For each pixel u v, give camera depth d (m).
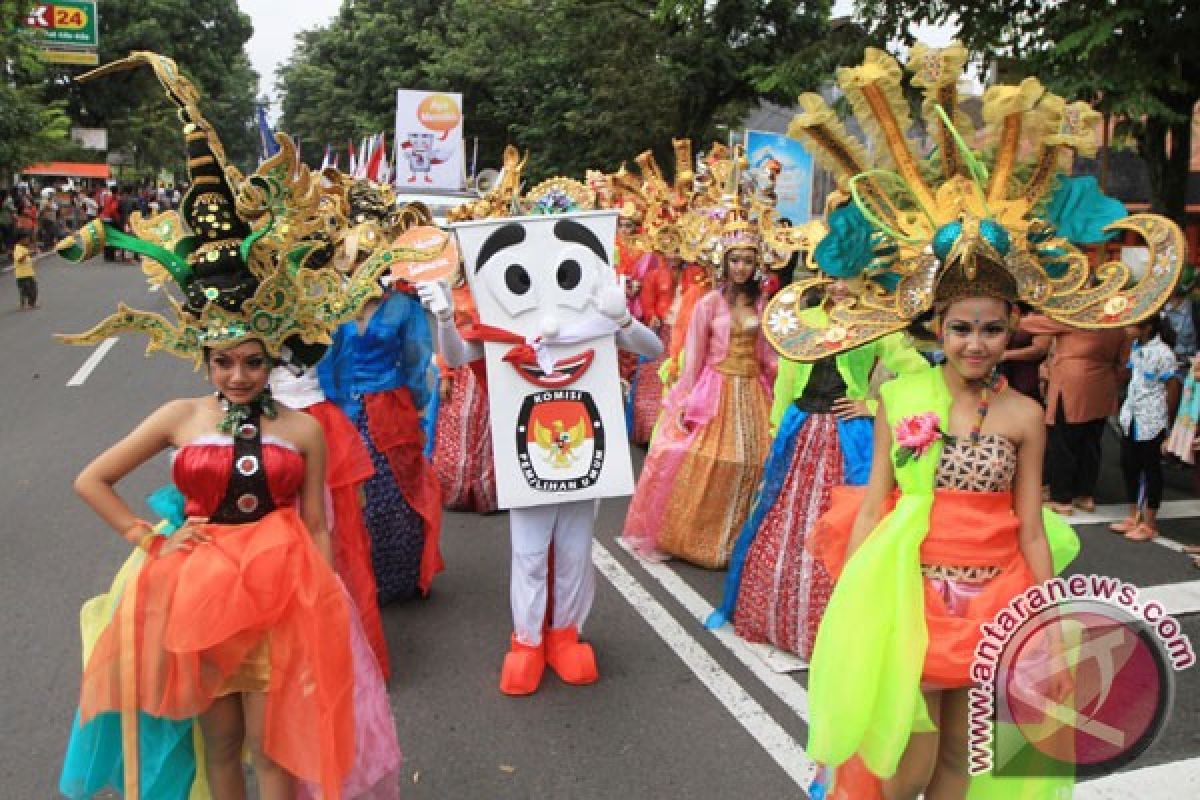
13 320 15.68
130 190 35.41
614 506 7.12
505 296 4.09
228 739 2.82
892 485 2.82
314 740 2.68
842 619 2.62
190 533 2.74
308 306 2.86
